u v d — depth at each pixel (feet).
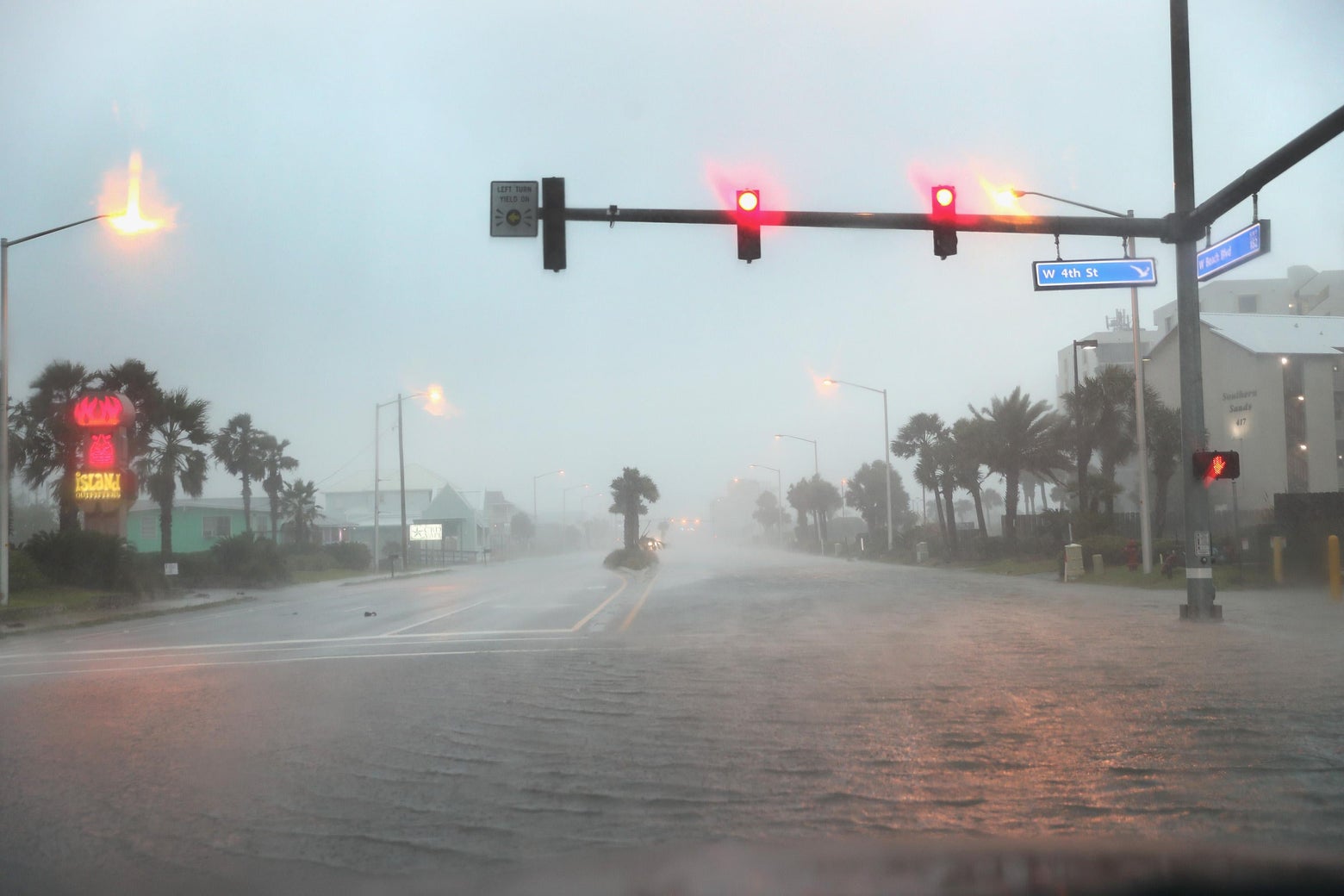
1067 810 19.85
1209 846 12.53
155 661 52.70
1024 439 161.79
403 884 12.80
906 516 284.61
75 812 21.13
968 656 44.65
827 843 13.60
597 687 38.29
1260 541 93.66
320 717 32.68
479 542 359.25
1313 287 259.60
